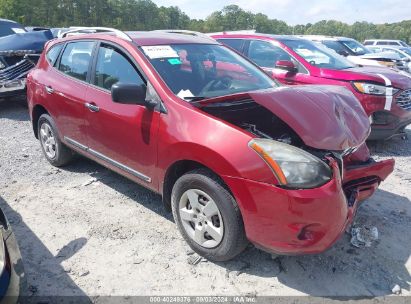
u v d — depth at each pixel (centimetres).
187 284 289
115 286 286
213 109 343
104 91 386
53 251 325
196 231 312
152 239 342
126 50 374
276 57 673
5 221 243
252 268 306
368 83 572
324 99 335
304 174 262
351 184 327
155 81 340
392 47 2152
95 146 405
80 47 438
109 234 349
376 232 349
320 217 261
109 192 430
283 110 302
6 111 842
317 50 689
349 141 311
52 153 494
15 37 797
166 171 323
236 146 273
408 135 707
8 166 505
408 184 470
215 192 286
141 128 337
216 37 762
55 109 454
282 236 266
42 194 425
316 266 309
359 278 296
